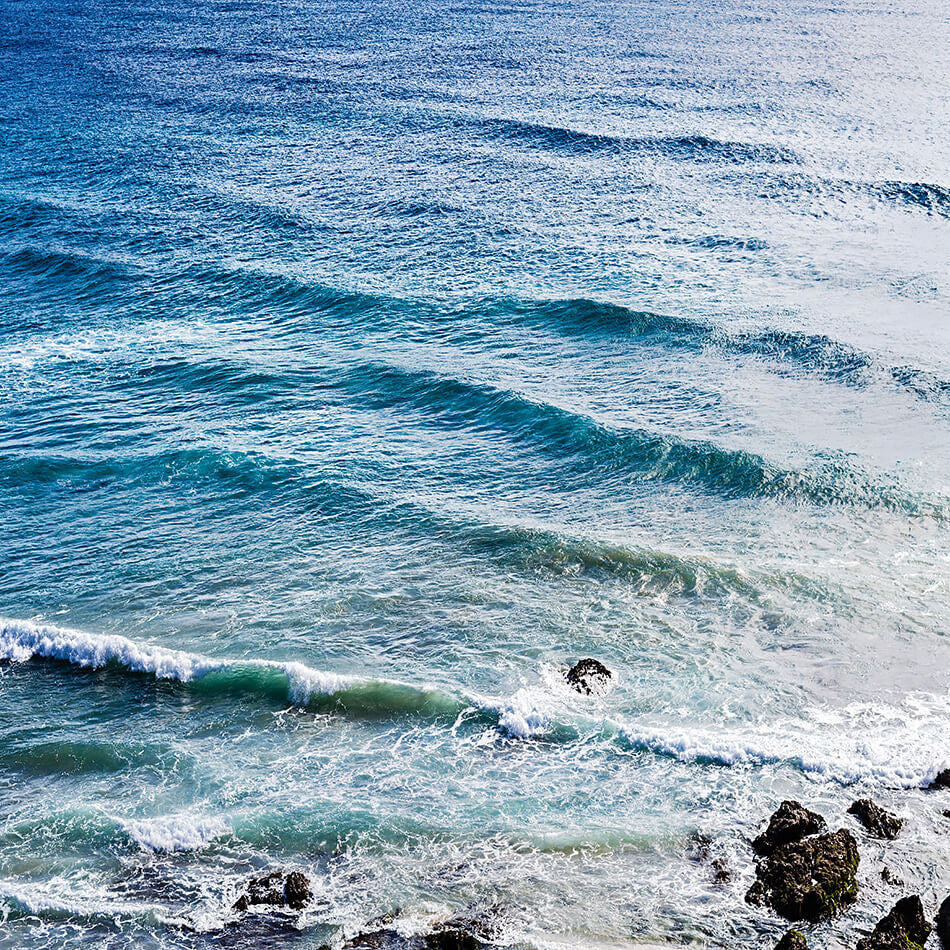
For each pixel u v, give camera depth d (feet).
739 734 58.59
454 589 73.31
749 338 115.34
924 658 64.59
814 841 49.60
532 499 85.66
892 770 55.36
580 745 58.54
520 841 51.80
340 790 55.47
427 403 103.81
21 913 47.96
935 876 48.52
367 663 65.77
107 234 155.84
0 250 150.61
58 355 117.19
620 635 67.97
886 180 177.58
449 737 59.41
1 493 87.51
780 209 165.17
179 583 74.74
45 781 56.54
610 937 46.09
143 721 61.16
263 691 63.21
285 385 108.17
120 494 87.56
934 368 105.70
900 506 81.46
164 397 106.22
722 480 86.84
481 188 176.76
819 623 68.28
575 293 130.31
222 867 50.55
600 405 101.30
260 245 151.02
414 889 48.98
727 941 45.70
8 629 67.67
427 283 135.64
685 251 146.41
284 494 86.79
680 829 52.34
